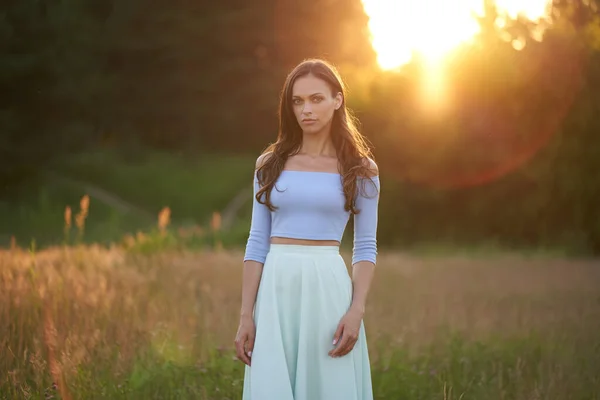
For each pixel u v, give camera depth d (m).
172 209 37.91
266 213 4.15
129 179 40.38
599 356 6.50
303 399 3.90
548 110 24.17
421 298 10.08
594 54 23.70
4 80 40.41
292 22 49.97
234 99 49.81
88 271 8.95
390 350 6.89
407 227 26.64
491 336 7.55
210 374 5.95
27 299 6.95
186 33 48.41
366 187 4.12
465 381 5.96
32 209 33.84
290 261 4.00
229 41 49.09
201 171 43.12
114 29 48.12
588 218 24.06
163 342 6.61
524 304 9.55
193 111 49.16
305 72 4.10
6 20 41.03
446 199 26.08
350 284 4.08
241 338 4.02
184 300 8.48
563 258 19.25
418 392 5.82
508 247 24.27
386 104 26.41
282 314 3.97
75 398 5.26
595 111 23.70
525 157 24.75
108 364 5.81
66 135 42.62
